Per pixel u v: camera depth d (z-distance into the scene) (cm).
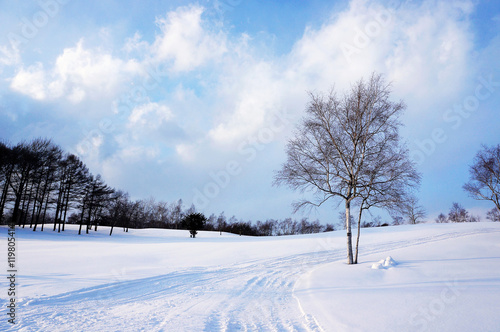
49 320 622
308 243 2780
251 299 920
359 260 1723
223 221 8344
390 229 3731
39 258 1712
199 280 1235
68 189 4903
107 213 5959
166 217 8869
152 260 1809
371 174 1506
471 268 1226
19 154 4362
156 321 648
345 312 707
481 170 3769
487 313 614
